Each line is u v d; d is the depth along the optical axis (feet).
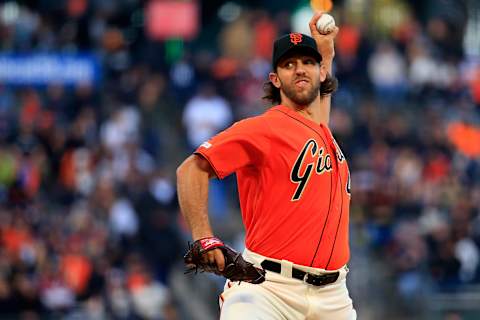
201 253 66.95
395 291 193.36
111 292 185.98
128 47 281.33
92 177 218.79
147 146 237.86
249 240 72.43
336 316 72.95
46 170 222.07
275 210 70.90
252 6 330.95
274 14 317.83
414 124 258.78
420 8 307.37
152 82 259.39
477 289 192.34
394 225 212.64
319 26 78.69
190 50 303.07
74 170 220.43
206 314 196.34
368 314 190.49
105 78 261.44
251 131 70.44
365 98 265.75
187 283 206.28
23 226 192.54
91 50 266.57
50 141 227.40
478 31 305.12
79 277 185.37
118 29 273.33
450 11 305.73
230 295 71.26
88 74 259.60
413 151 244.63
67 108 249.14
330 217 71.82
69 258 187.21
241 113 250.98
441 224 215.31
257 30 284.61
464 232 210.18
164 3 277.23
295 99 72.43
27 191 213.46
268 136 70.59
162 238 206.49
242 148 70.23
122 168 220.64
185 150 244.63
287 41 72.64
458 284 201.87
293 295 71.10
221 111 246.47
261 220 71.46
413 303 190.80
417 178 234.17
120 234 203.62
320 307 71.82
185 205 68.95
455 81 286.05
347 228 74.23
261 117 71.72
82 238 194.39
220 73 270.87
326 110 78.54
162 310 187.93
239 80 268.00
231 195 234.38
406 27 288.10
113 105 250.57
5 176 214.48
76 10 270.05
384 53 274.98
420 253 202.39
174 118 257.75
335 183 72.38
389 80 273.54
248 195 72.33
